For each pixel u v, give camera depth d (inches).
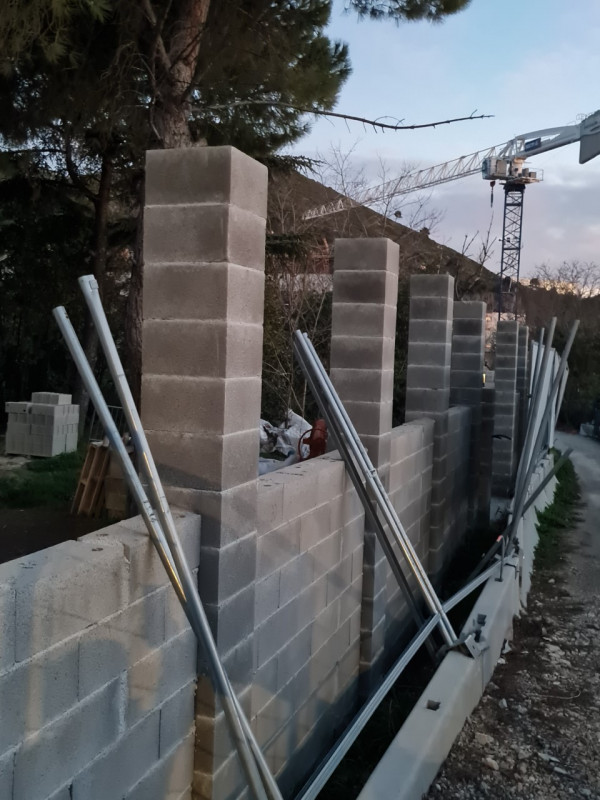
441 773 146.1
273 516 132.6
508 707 179.0
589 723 172.7
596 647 222.4
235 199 106.9
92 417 528.4
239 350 110.2
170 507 108.4
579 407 1075.9
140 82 297.4
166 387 108.7
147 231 109.2
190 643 106.6
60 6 235.5
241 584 114.5
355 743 167.3
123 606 90.2
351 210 715.4
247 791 120.3
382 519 191.6
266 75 319.9
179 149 107.4
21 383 671.8
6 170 473.7
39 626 75.9
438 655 183.8
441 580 282.8
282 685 139.9
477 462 361.7
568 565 318.3
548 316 1130.7
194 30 271.4
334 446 189.8
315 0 308.8
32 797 76.4
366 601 190.9
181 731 105.7
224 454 107.0
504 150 1705.2
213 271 106.3
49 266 582.2
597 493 509.0
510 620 228.1
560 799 141.5
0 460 391.5
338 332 190.4
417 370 277.4
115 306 572.7
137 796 95.6
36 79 320.2
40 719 76.8
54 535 248.2
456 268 767.1
